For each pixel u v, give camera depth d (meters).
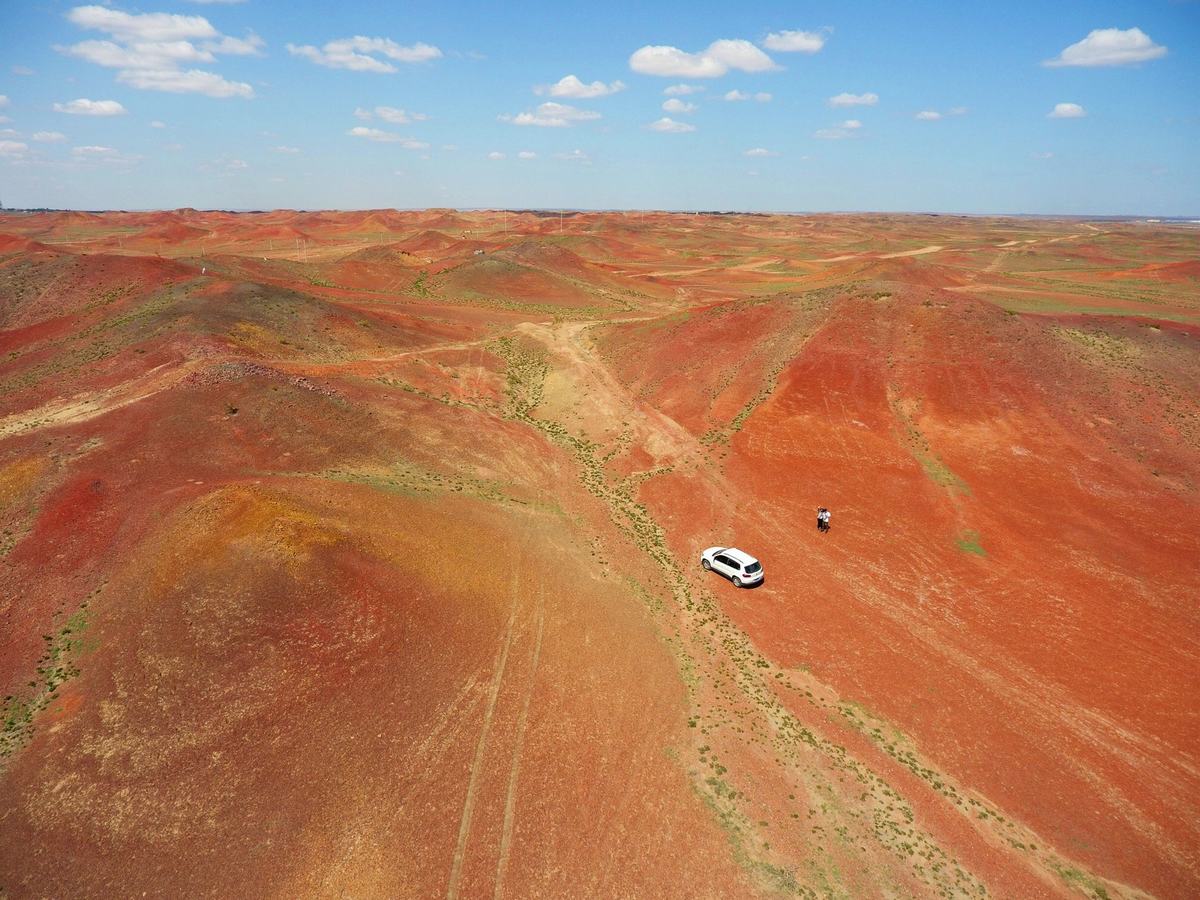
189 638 20.95
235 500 26.05
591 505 35.50
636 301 98.44
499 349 62.91
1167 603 27.89
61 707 19.19
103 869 15.33
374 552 25.33
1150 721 22.48
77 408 37.62
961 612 27.61
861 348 49.59
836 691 23.58
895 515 34.50
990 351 47.47
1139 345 49.81
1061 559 30.83
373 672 20.78
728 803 18.62
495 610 24.62
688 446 42.41
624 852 16.89
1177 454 38.47
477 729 19.67
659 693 22.39
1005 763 20.95
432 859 16.17
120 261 65.31
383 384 46.28
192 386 37.16
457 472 36.00
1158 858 18.17
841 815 18.75
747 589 29.16
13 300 58.62
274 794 17.16
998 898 16.91
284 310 56.50
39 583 23.70
